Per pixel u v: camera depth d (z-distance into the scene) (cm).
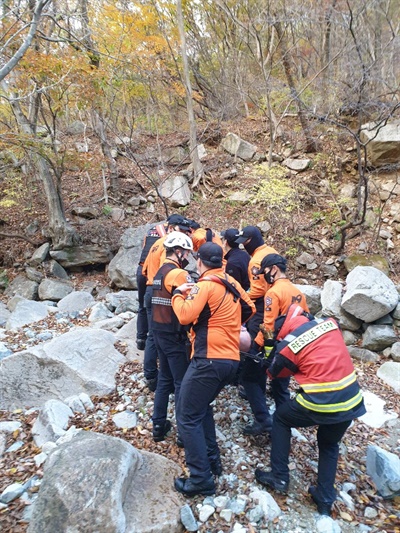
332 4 774
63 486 222
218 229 769
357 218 664
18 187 861
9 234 754
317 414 241
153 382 373
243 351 305
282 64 945
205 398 255
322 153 872
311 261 691
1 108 787
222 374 253
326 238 728
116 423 336
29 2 566
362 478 298
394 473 279
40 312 605
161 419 311
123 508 233
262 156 934
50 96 644
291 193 774
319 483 260
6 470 284
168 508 241
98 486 224
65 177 961
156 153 1002
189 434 254
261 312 351
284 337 265
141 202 860
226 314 256
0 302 671
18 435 325
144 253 417
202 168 899
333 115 793
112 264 707
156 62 895
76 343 414
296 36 1009
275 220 759
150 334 367
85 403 358
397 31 793
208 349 253
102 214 820
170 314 290
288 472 269
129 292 655
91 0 782
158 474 268
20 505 249
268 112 869
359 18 802
